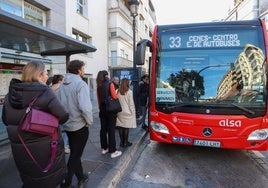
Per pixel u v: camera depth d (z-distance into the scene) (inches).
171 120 179.5
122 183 151.3
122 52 852.6
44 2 403.2
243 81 169.5
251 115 165.2
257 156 201.9
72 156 123.6
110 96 175.5
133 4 299.9
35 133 82.4
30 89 82.8
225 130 167.6
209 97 173.6
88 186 133.3
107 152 192.4
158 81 185.5
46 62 346.6
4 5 326.3
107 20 770.8
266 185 150.2
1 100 227.8
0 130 202.4
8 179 137.1
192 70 179.5
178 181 155.7
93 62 660.1
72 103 118.4
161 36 188.1
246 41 173.3
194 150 217.5
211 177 161.9
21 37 182.9
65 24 477.1
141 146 230.7
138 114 310.8
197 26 183.0
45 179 85.8
